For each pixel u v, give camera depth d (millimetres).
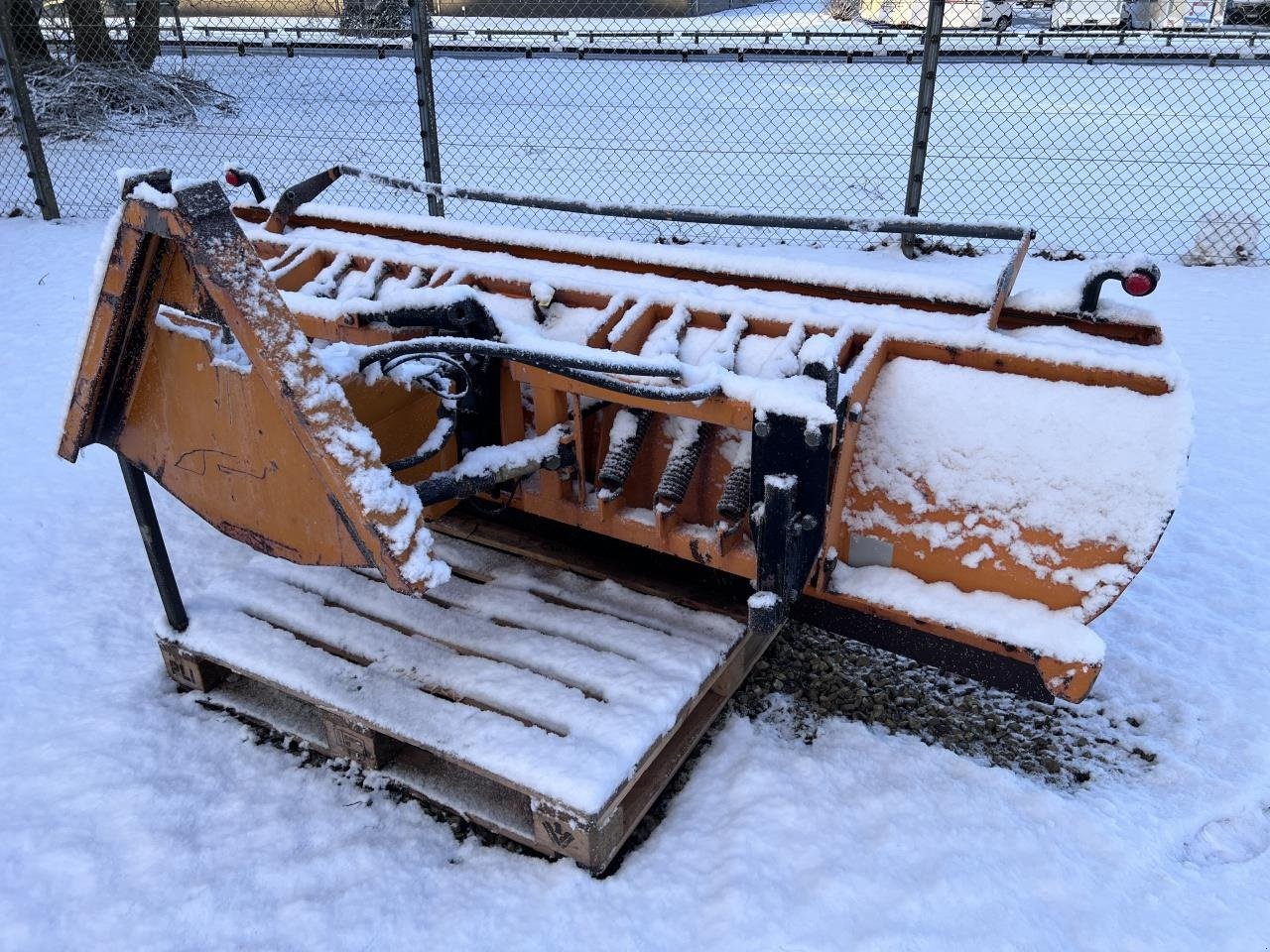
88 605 3301
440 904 2246
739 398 2178
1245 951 2092
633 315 2662
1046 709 2863
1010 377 2270
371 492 2051
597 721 2336
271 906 2238
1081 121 10539
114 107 11164
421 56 6488
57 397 4871
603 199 8055
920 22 12500
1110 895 2219
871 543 2436
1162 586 3373
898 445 2367
